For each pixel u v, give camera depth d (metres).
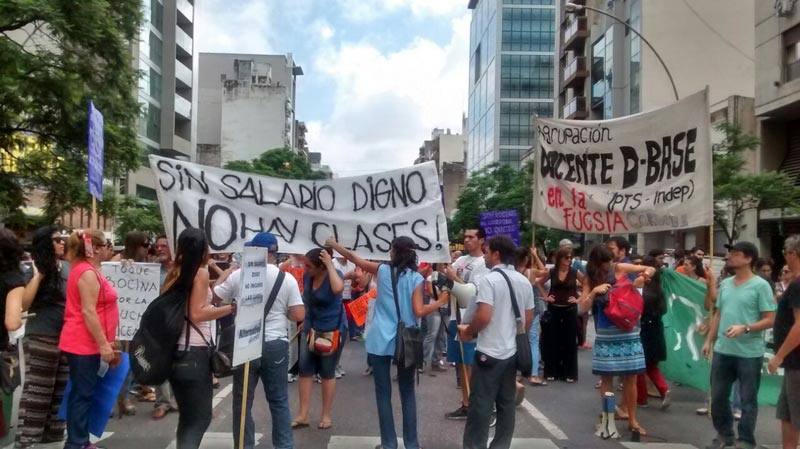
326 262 7.18
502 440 6.10
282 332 6.10
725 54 36.38
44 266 6.40
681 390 9.94
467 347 8.43
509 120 81.94
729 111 27.95
